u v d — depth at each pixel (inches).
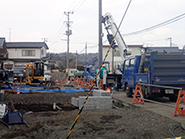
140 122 295.0
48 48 2440.9
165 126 270.8
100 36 752.3
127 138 235.6
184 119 297.6
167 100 512.1
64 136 244.5
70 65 3095.5
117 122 298.4
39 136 245.1
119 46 761.6
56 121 306.5
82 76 1657.2
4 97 559.5
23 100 526.9
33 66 1069.1
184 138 199.9
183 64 449.4
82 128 272.4
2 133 253.1
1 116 317.1
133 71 523.8
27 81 1039.0
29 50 2036.2
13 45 2071.9
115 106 441.4
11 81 885.8
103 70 721.6
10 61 1927.9
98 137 240.4
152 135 242.2
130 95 555.2
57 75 1681.8
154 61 438.9
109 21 780.0
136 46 1870.1
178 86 454.9
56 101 522.3
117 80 733.3
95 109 400.5
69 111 383.9
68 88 825.5
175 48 1862.7
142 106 404.8
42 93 665.0
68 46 1800.0
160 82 439.8
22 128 273.4
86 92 702.5
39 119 318.7
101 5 757.3
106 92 450.6
